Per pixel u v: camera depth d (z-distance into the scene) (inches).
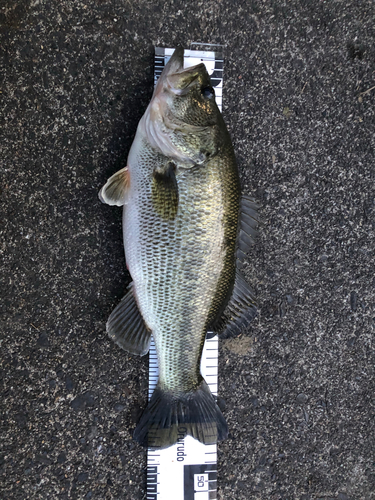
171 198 21.6
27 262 23.8
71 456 24.0
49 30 23.6
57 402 24.0
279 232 25.7
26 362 23.8
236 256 23.0
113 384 24.3
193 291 22.1
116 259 24.4
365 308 26.5
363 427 26.4
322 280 26.1
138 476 24.4
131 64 24.2
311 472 25.8
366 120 26.4
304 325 26.0
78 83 23.9
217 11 24.8
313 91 25.9
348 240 26.4
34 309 23.9
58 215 23.9
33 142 23.7
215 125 21.9
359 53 26.2
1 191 23.5
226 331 23.9
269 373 25.6
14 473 23.6
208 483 24.6
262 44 25.3
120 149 24.2
